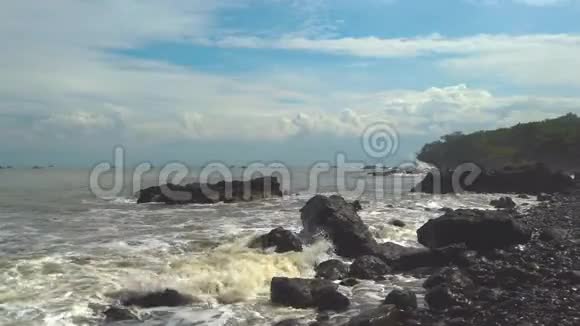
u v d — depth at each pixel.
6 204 34.81
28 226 23.58
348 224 18.86
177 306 12.27
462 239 18.91
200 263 15.23
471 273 14.94
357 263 15.77
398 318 10.88
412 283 14.80
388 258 17.09
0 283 12.71
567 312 11.24
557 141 107.06
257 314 11.79
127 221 26.23
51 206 34.31
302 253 17.02
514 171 52.81
